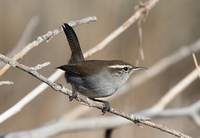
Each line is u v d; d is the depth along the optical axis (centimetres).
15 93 1383
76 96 630
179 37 1562
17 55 569
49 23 1513
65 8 1531
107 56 1445
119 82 808
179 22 1571
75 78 752
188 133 1409
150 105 1441
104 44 791
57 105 1383
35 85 1409
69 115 919
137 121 625
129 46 1476
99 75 750
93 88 754
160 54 1509
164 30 1542
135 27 1491
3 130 1315
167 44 1537
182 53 1240
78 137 1321
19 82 1396
